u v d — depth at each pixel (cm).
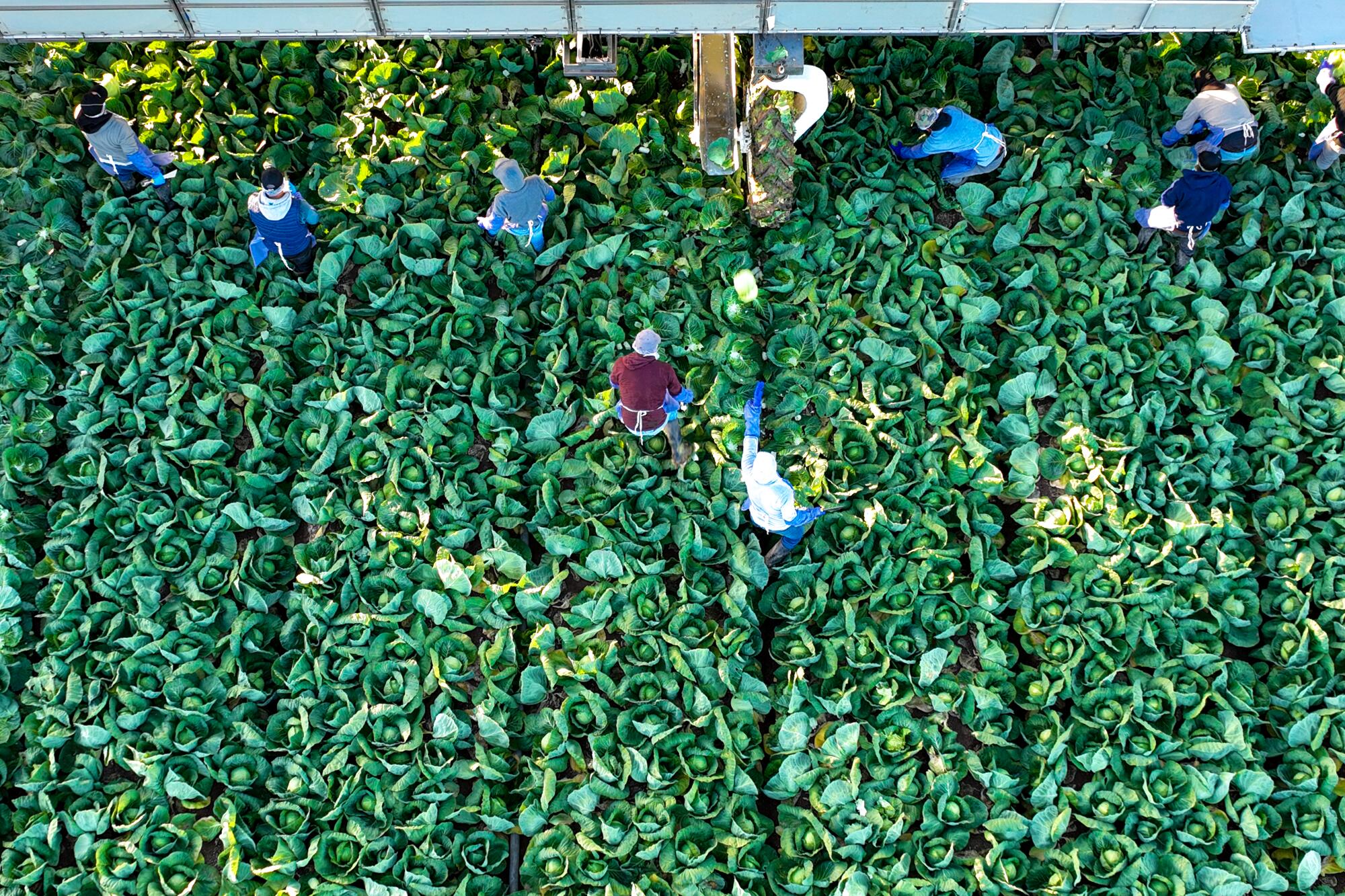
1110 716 877
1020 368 981
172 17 888
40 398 950
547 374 965
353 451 942
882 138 1050
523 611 907
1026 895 835
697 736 880
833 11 897
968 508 943
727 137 978
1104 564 921
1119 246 1013
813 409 978
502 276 998
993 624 909
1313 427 958
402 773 859
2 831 841
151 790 849
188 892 817
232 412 958
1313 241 1020
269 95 1051
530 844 851
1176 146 1051
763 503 852
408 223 1003
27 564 909
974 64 1084
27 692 870
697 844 850
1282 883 829
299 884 829
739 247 1015
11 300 979
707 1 886
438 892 828
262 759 861
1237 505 948
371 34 909
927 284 1011
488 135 1038
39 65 1040
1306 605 902
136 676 875
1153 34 1079
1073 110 1055
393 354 978
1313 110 1052
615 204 1023
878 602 915
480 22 900
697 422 963
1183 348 984
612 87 1041
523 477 952
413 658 892
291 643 894
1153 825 857
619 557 912
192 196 1010
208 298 986
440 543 922
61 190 1012
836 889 831
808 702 886
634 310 990
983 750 884
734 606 908
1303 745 875
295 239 952
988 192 1026
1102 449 961
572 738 884
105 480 925
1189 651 899
